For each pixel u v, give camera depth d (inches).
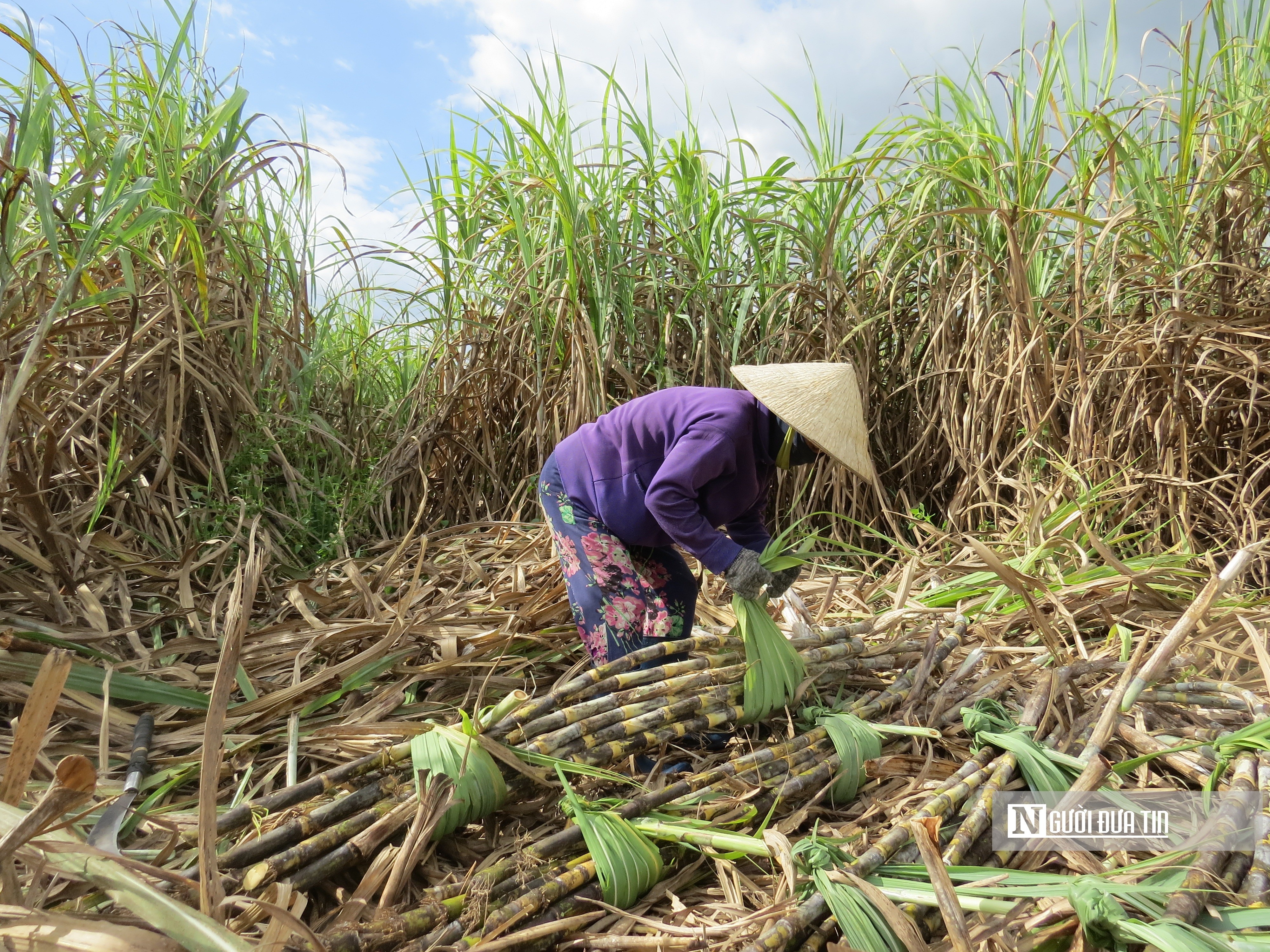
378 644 102.5
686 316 171.8
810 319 177.8
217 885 50.9
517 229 165.8
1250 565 130.6
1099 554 137.5
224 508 138.9
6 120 104.3
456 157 183.0
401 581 146.9
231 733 88.6
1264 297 139.9
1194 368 134.4
